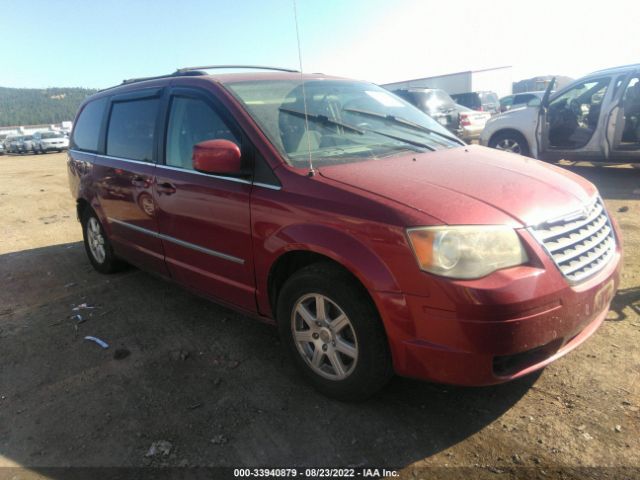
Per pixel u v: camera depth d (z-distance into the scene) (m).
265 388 2.99
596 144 7.79
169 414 2.81
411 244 2.28
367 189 2.56
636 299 3.71
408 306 2.31
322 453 2.45
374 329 2.48
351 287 2.52
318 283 2.63
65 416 2.86
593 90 7.89
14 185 13.59
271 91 3.47
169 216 3.62
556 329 2.31
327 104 3.59
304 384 3.00
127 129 4.24
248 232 2.97
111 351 3.56
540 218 2.40
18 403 3.02
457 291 2.19
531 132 8.64
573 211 2.56
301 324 2.90
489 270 2.22
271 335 3.63
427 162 3.03
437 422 2.60
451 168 2.91
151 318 4.04
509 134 9.04
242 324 3.84
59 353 3.58
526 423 2.54
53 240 6.86
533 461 2.30
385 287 2.35
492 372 2.27
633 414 2.53
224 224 3.13
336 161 2.98
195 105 3.49
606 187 7.50
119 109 4.42
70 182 5.38
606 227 2.86
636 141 7.61
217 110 3.29
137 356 3.46
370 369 2.54
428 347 2.30
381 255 2.37
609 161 7.80
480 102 23.05
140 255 4.21
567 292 2.32
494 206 2.41
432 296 2.24
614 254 2.80
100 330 3.89
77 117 5.36
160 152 3.76
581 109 8.08
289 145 3.03
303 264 2.92
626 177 8.13
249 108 3.19
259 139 3.00
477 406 2.70
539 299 2.22
